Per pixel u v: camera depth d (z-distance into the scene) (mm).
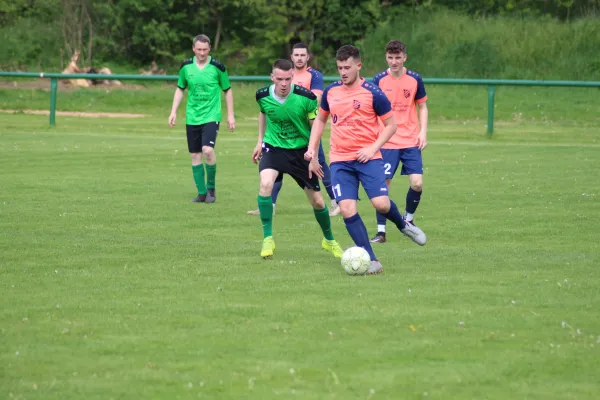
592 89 85562
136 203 31234
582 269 20984
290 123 22656
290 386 12867
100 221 27547
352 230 21141
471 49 97562
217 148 50094
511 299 17938
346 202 21234
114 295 18219
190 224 27359
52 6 108750
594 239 24953
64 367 13656
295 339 15141
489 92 56438
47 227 26328
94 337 15211
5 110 73688
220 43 108938
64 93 82000
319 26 105938
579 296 18219
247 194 33906
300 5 102875
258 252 23219
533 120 73000
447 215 29297
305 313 16812
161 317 16500
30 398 12375
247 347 14688
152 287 18969
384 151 26953
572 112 76562
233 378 13188
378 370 13586
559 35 99812
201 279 19812
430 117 75125
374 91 21188
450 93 86188
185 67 31984
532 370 13609
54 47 106875
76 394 12523
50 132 56656
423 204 31656
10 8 111125
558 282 19516
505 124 69438
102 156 44938
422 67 97625
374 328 15812
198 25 108875
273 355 14273
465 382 13070
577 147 50781
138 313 16781
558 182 36781
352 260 20312
